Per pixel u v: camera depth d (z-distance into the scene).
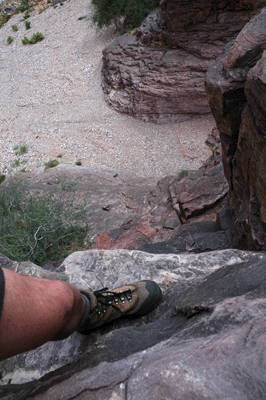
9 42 29.56
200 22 16.53
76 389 0.86
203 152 16.58
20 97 23.31
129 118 19.73
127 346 1.16
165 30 18.00
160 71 18.25
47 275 2.09
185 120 18.52
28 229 9.64
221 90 3.78
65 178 13.99
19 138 20.27
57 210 10.57
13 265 2.20
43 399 0.91
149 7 21.31
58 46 26.66
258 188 3.58
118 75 20.11
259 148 3.33
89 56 24.48
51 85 23.56
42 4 34.75
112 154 17.88
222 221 6.11
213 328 0.92
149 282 1.66
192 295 1.46
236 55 3.66
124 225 9.31
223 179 8.32
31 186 13.41
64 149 18.86
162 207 9.19
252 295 1.02
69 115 21.02
